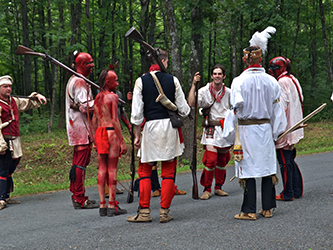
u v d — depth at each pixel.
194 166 5.10
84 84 4.93
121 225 3.68
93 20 18.91
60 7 17.92
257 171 3.61
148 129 3.81
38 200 5.68
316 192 4.81
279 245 2.83
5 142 5.14
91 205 4.89
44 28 22.59
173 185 3.78
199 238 3.09
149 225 3.62
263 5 13.04
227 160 5.33
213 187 6.04
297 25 21.14
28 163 10.47
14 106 5.50
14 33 23.16
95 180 7.68
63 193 6.25
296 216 3.64
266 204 3.70
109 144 4.27
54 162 10.53
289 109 4.54
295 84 4.66
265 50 3.75
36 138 14.20
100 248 2.98
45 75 27.61
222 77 5.14
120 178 7.68
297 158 9.55
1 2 20.88
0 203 5.11
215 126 5.12
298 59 23.41
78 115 4.93
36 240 3.31
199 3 10.16
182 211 4.24
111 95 4.39
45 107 27.28
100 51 22.33
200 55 16.70
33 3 20.47
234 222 3.54
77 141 4.90
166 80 3.83
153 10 20.34
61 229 3.66
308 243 2.83
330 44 27.11
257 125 3.67
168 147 3.78
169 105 3.79
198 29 10.37
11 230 3.75
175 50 9.47
